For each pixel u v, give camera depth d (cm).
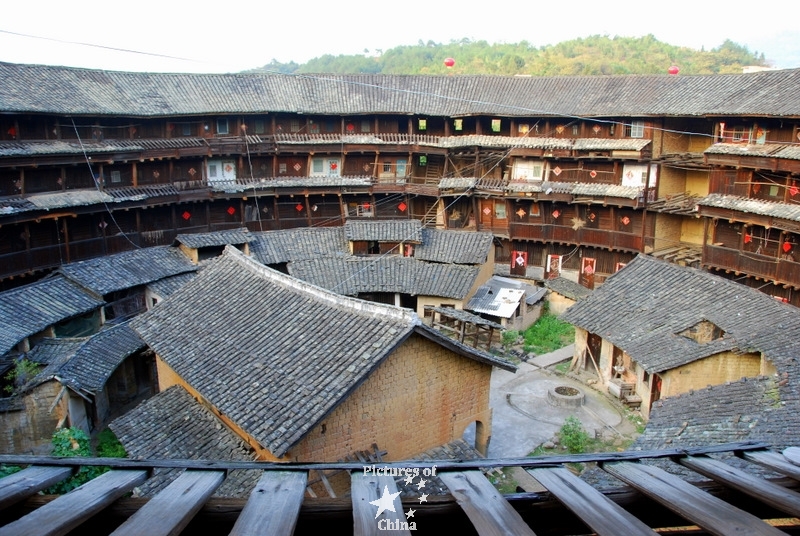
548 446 2853
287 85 5588
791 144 3881
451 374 2272
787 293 3900
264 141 5347
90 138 4497
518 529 463
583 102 5025
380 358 1945
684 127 4778
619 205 4822
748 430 1920
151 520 462
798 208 3672
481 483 554
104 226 4581
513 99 5312
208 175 5369
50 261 4066
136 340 3259
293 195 5650
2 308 3077
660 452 701
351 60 11669
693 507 511
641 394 3194
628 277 3669
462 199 5747
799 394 2039
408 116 5578
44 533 429
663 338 3042
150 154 4766
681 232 5034
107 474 568
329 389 1888
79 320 3441
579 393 3331
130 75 5003
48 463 591
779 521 1041
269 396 1952
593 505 509
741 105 4119
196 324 2520
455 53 11150
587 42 10500
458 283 4234
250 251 4541
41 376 2723
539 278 5409
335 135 5550
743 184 4112
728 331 2831
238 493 1781
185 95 5091
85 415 2889
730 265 4091
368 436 2069
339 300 2280
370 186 5600
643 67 8694
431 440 2270
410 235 4534
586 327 3422
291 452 1864
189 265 4203
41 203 3975
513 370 2369
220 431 2142
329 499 543
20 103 3912
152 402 2403
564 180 5231
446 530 536
